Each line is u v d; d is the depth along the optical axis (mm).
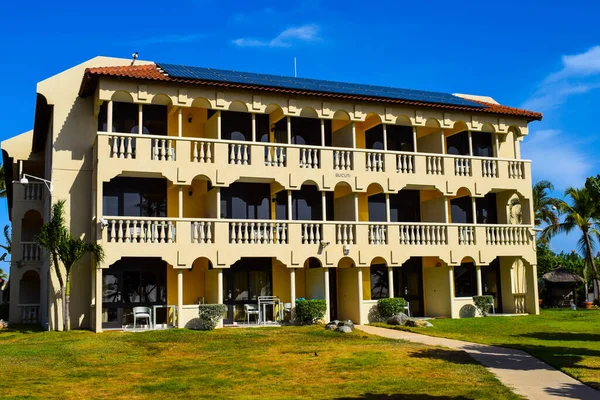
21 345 20891
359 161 29875
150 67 28734
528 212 33531
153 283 27438
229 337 22672
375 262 30922
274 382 14930
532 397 13016
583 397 12984
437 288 31953
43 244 24609
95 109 26812
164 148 26156
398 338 23000
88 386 14516
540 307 42750
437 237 30906
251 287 29422
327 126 32156
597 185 43969
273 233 27750
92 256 26281
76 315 26312
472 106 32531
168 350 19891
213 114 29328
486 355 18734
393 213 33156
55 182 26891
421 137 34156
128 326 26406
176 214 28281
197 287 28641
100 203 24891
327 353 19141
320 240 28594
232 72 31547
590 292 52438
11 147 37188
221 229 26594
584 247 43656
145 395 13586
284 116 29219
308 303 27203
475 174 32281
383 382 14766
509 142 35219
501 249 32312
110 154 25391
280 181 28156
